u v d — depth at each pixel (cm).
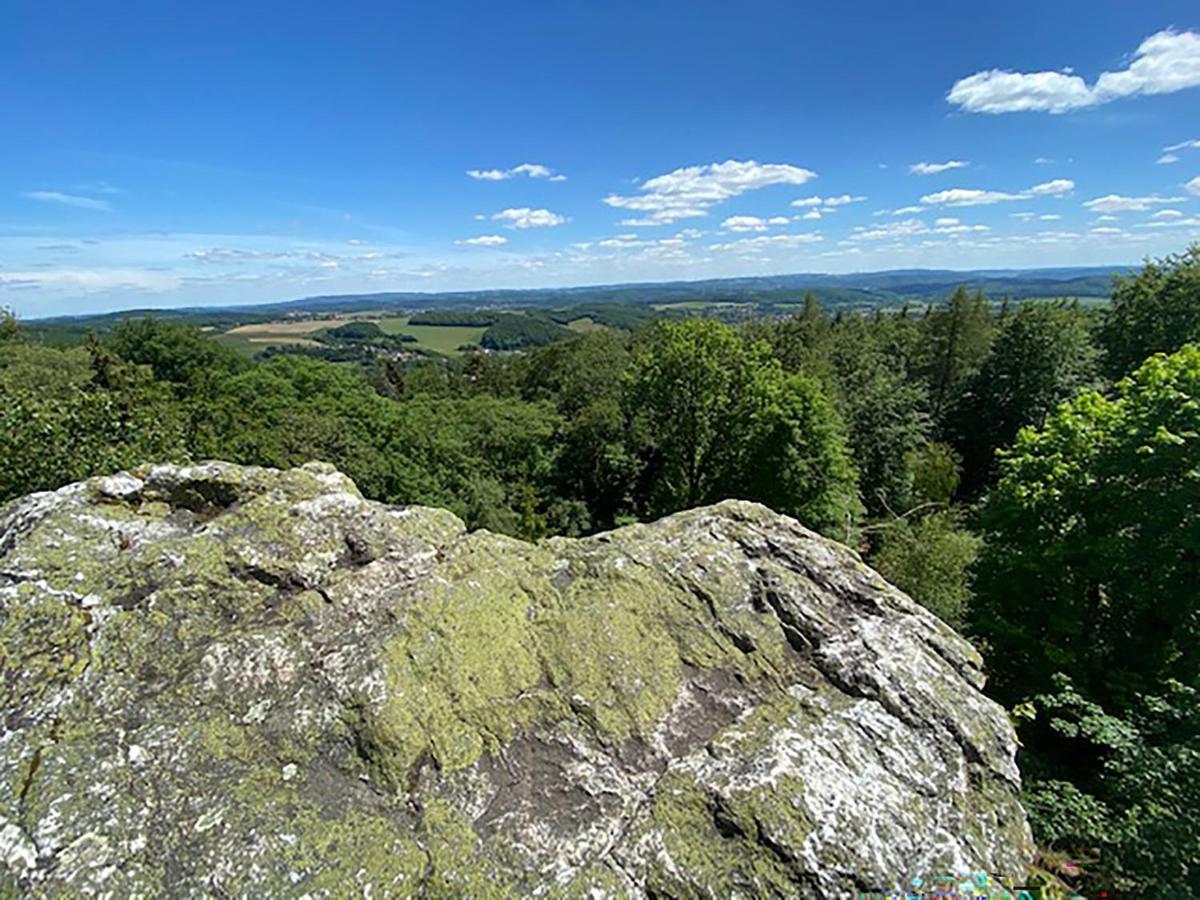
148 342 4844
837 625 532
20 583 441
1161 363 1531
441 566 533
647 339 6359
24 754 353
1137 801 627
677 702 457
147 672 416
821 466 2933
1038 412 4134
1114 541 1450
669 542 602
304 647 447
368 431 3725
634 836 366
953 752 445
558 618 496
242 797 355
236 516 541
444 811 368
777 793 383
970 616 1817
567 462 4988
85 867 309
